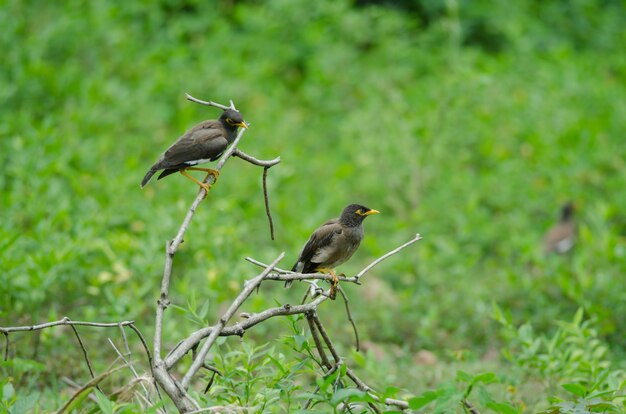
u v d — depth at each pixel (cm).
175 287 1192
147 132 1678
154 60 1922
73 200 1327
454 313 1261
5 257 1016
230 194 1489
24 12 1908
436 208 1580
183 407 615
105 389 925
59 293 1130
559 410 686
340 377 646
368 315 1241
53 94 1678
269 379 708
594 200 1664
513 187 1662
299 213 1507
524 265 1430
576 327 977
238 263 1202
